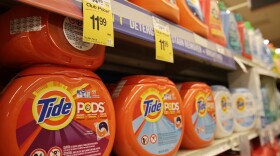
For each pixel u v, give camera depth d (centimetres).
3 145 49
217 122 124
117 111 73
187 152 96
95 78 64
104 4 61
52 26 57
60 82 57
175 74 162
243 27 189
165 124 82
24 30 56
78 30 61
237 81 182
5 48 58
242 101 156
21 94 51
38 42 55
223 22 167
